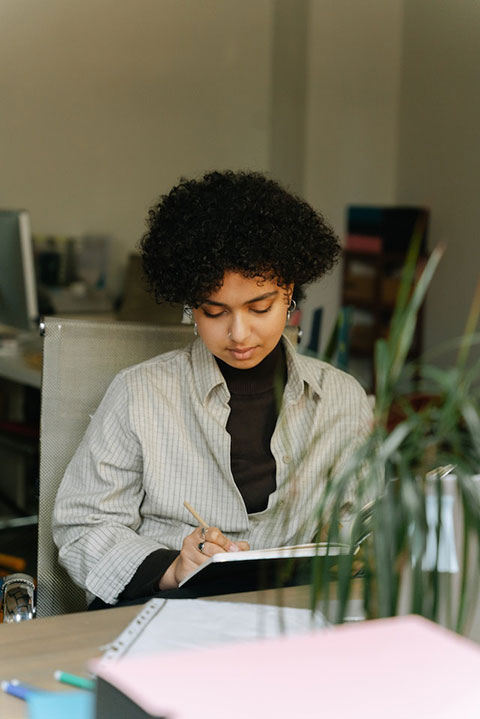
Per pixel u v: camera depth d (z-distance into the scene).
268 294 1.34
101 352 1.59
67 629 1.04
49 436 1.55
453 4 4.81
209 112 5.19
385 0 5.17
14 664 0.95
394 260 4.99
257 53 5.25
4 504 3.63
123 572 1.32
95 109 4.90
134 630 0.98
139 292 3.91
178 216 1.39
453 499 0.85
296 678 0.54
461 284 4.80
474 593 0.78
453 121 4.86
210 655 0.56
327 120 5.15
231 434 1.46
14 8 4.64
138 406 1.44
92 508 1.41
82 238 4.53
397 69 5.26
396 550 0.73
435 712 0.51
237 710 0.50
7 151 4.71
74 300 4.47
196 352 1.48
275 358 1.48
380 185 5.34
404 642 0.58
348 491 1.37
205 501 1.43
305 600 1.13
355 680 0.54
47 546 1.52
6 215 3.19
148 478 1.42
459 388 0.75
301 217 1.42
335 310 5.35
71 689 0.89
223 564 1.10
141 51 4.98
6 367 3.30
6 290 3.31
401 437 0.74
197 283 1.32
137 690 0.52
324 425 1.50
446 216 4.92
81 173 4.90
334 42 5.09
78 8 4.80
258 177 1.46
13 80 4.69
